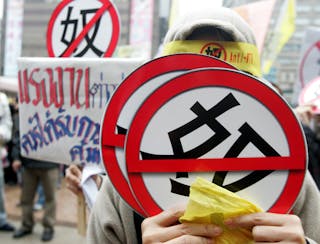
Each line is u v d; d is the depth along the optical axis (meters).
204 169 0.86
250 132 0.86
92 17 1.89
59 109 1.70
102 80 1.63
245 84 0.86
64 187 7.90
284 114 0.85
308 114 2.40
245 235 0.81
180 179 0.86
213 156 0.86
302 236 0.78
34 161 4.49
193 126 0.86
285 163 0.85
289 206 0.85
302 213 0.99
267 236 0.78
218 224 0.80
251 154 0.85
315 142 2.28
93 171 1.64
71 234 4.91
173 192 0.86
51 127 1.71
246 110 0.86
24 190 4.68
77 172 1.87
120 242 1.04
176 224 0.85
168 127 0.86
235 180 0.85
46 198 4.62
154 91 0.86
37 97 1.73
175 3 3.40
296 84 3.31
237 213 0.80
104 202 1.06
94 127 1.65
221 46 1.03
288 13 4.04
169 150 0.86
